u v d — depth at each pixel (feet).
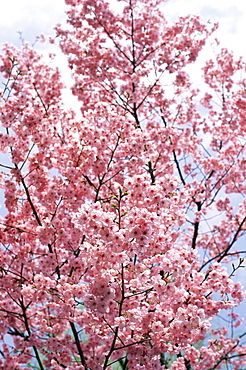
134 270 17.16
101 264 15.84
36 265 22.29
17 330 23.06
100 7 32.17
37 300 18.71
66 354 21.72
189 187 32.37
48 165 21.94
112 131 21.86
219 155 34.06
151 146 26.78
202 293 17.80
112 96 31.96
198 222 32.19
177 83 32.60
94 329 18.92
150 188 16.65
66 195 21.59
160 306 16.99
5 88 22.67
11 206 22.95
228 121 35.78
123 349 18.13
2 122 21.09
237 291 18.31
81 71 33.19
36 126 21.24
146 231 14.52
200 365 25.64
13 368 22.20
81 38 33.63
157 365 17.62
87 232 16.14
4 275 21.85
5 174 22.00
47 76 33.78
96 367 18.12
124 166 22.07
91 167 21.53
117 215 15.85
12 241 22.59
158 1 32.76
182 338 16.80
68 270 20.97
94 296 16.01
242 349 28.73
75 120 22.22
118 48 32.71
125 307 16.97
